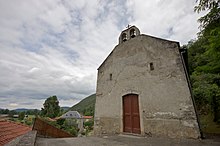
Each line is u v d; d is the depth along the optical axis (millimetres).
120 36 10133
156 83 7281
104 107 9406
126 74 8773
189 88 6293
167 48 7367
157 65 7492
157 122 6809
